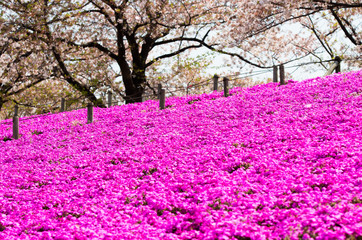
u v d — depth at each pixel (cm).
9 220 781
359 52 2805
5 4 2397
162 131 1399
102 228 680
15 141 1812
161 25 2777
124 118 1817
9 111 4122
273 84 1944
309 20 3409
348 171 731
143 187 870
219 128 1277
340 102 1251
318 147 886
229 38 2870
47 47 2597
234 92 1948
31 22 2455
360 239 492
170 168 968
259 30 2327
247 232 536
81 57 3212
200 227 611
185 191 798
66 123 2047
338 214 536
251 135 1118
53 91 3734
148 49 3027
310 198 630
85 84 3234
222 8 2842
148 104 2183
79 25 2753
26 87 2986
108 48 2978
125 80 2900
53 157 1346
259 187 737
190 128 1350
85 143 1484
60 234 658
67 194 905
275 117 1256
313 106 1293
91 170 1088
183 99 2077
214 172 865
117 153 1194
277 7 2189
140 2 2533
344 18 3183
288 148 945
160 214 730
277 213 602
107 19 2733
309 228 527
